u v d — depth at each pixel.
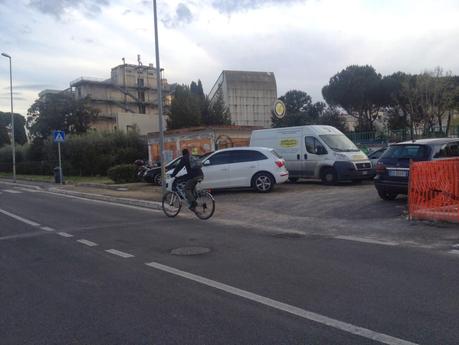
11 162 54.62
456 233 8.60
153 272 6.84
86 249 8.76
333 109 61.41
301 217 11.53
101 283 6.39
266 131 20.72
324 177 18.84
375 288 5.65
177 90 56.75
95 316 5.08
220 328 4.58
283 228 10.31
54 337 4.54
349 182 19.61
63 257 8.15
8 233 10.98
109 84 84.50
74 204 17.08
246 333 4.43
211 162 17.27
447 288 5.55
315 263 6.98
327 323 4.59
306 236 9.23
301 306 5.11
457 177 9.63
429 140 12.31
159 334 4.49
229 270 6.76
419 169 9.86
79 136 40.81
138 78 87.44
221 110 57.66
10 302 5.72
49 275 6.95
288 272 6.52
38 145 49.66
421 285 5.70
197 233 10.04
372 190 15.36
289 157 19.83
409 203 9.96
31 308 5.46
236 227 10.70
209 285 6.04
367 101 56.38
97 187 24.59
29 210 15.47
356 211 11.59
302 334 4.35
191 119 54.44
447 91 44.28
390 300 5.20
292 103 70.69
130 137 40.16
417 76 47.66
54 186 27.61
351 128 67.19
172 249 8.41
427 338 4.16
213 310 5.10
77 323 4.89
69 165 39.91
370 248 7.86
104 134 40.75
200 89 75.81
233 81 69.25
